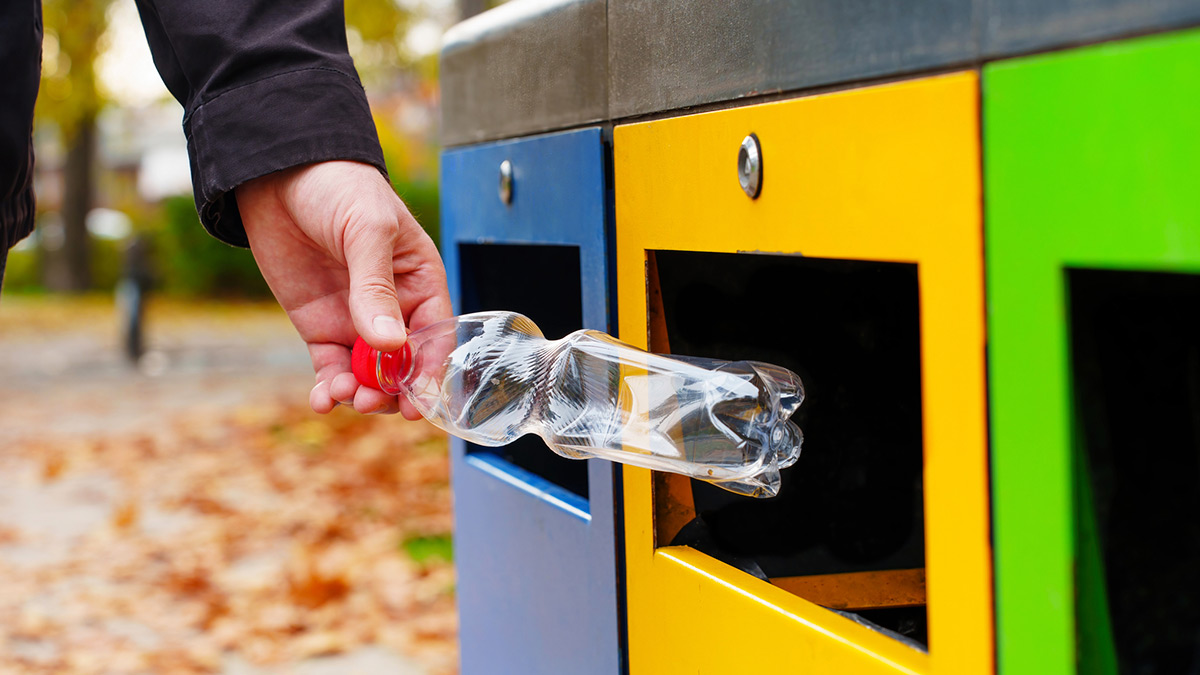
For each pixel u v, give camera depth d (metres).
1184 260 0.56
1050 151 0.63
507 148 1.34
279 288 1.23
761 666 0.92
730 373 1.07
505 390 1.22
